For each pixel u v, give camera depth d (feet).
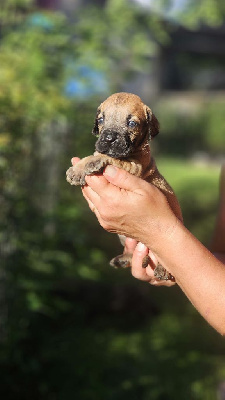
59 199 5.88
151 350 5.92
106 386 5.11
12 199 4.67
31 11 7.29
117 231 2.21
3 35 7.29
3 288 4.74
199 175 16.81
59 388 4.90
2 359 4.66
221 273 2.07
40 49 6.82
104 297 6.65
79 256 5.73
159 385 5.25
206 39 18.90
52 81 6.79
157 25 11.41
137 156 2.40
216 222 2.85
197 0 14.23
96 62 7.45
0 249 4.67
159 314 6.88
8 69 5.72
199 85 24.54
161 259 2.14
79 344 5.70
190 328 6.54
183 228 2.11
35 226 5.18
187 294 2.11
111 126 2.40
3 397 4.66
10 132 4.70
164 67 22.74
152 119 2.47
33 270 5.04
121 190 2.12
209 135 20.44
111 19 9.92
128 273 7.52
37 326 5.57
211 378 5.46
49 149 5.78
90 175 2.18
